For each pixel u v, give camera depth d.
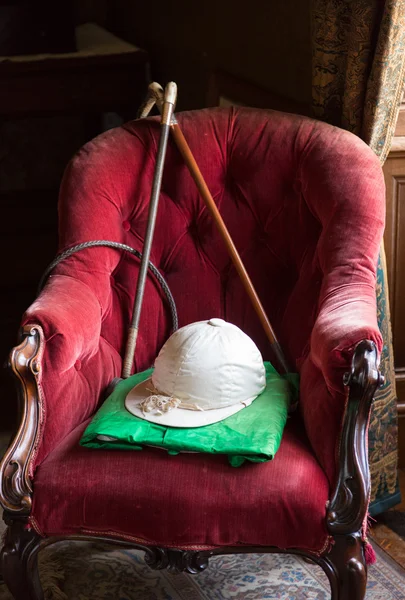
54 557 2.14
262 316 2.03
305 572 2.07
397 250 2.35
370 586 2.02
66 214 2.01
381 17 1.98
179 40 3.41
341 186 1.91
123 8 4.19
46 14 3.55
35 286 3.75
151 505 1.61
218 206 2.13
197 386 1.74
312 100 2.20
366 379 1.57
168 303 2.11
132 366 2.03
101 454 1.67
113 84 3.67
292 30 2.42
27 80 3.56
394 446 2.26
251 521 1.58
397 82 2.04
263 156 2.07
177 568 1.66
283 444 1.68
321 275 1.96
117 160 2.05
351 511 1.57
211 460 1.64
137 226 2.11
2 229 4.10
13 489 1.64
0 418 2.83
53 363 1.70
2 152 4.39
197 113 2.14
